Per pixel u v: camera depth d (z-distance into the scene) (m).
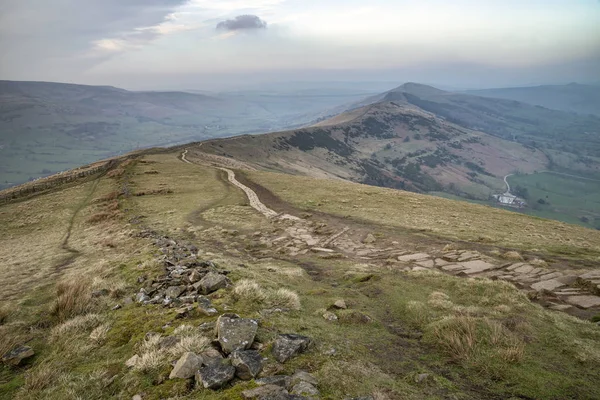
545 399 6.91
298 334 8.46
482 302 13.11
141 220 37.56
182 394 6.11
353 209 41.53
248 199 48.44
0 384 7.74
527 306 12.27
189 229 32.59
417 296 14.02
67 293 12.74
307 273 19.11
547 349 9.12
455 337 9.16
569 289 15.17
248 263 20.00
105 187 61.69
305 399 5.61
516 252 21.39
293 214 38.94
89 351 8.85
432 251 23.20
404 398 6.30
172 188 56.81
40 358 8.94
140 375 7.03
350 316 10.92
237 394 5.86
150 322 9.73
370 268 19.39
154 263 16.84
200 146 171.00
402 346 9.30
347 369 7.00
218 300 10.88
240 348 7.39
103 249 27.11
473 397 6.84
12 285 18.98
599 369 8.15
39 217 45.84
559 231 37.84
